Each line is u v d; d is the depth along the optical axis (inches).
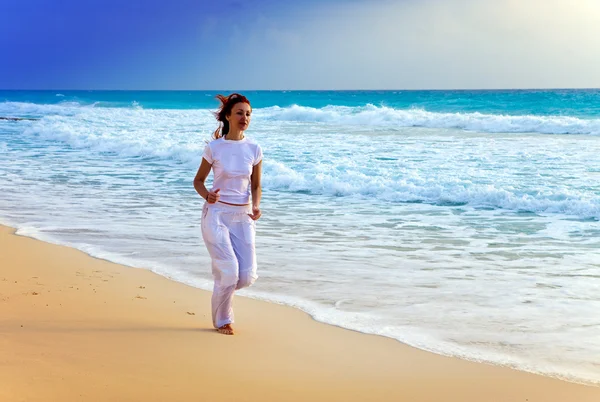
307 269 295.9
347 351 185.9
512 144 883.4
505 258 320.5
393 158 729.6
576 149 807.1
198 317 216.8
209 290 256.1
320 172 624.1
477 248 344.2
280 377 160.1
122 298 238.4
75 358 163.9
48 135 1151.0
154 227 395.5
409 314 227.1
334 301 243.9
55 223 408.2
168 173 683.4
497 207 478.9
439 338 201.0
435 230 394.9
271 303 241.3
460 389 157.1
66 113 2058.3
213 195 196.2
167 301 237.1
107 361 163.3
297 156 752.3
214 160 197.6
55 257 312.7
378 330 208.2
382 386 157.2
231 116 198.2
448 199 504.7
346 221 425.7
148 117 1606.8
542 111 1683.1
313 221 426.0
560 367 176.1
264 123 1391.5
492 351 189.3
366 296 250.8
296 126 1288.1
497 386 160.1
